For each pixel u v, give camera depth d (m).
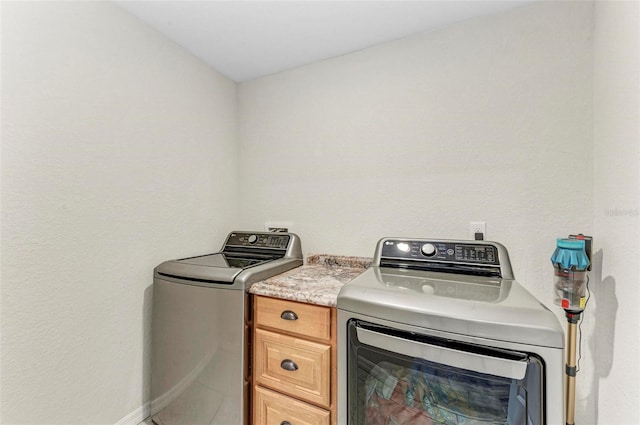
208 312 1.36
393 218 1.75
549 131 1.39
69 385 1.26
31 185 1.14
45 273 1.18
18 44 1.10
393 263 1.49
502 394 0.84
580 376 1.33
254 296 1.34
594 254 1.28
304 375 1.21
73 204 1.28
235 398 1.29
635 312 0.90
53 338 1.21
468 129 1.56
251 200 2.24
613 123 1.09
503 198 1.48
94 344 1.35
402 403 0.98
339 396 1.09
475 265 1.34
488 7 1.47
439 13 1.51
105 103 1.40
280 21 1.58
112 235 1.43
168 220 1.72
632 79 0.94
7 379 1.08
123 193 1.48
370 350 1.03
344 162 1.90
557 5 1.38
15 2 1.10
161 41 1.68
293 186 2.07
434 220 1.64
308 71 2.02
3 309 1.07
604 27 1.19
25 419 1.13
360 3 1.45
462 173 1.58
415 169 1.69
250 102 2.24
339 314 1.09
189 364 1.41
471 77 1.55
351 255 1.87
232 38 1.73
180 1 1.42
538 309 0.84
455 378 0.90
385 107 1.78
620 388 1.01
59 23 1.23
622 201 1.01
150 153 1.62
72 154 1.27
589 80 1.32
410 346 0.93
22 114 1.12
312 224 2.00
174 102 1.76
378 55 1.79
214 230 2.06
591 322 1.30
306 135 2.03
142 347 1.56
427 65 1.66
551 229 1.39
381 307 0.98
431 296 0.96
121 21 1.46
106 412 1.40
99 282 1.37
